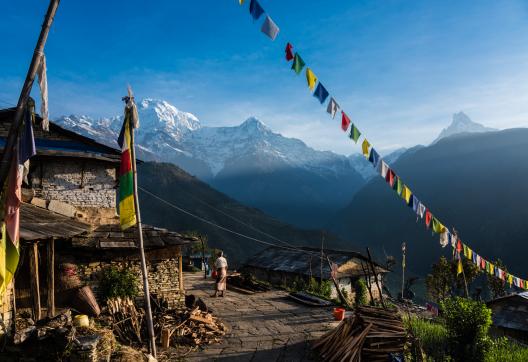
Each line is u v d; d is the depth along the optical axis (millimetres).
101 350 8906
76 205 16234
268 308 17391
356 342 11016
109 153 17359
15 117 6129
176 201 135375
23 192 15039
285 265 34938
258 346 12273
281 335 13414
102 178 16938
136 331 12070
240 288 21906
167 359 10859
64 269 13969
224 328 13773
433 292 33031
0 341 9117
